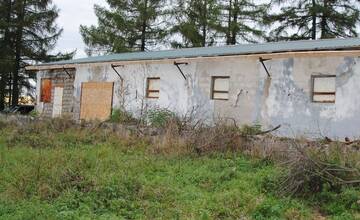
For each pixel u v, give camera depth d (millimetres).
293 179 8125
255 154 10875
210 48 19578
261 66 15055
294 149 8961
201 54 16156
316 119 13578
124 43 33656
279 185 8273
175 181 8805
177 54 17922
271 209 7156
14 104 33062
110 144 12648
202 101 16547
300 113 13945
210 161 10539
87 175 8477
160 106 17750
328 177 8023
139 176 8891
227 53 15188
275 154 10500
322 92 13680
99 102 20219
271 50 14008
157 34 33938
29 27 33844
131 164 9930
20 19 33344
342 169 8078
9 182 8336
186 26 32031
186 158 10898
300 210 7359
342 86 13141
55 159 9750
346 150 9414
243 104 15430
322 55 12766
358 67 12859
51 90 23016
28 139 13367
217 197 7766
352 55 12289
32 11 34312
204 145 11555
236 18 31812
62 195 7570
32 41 34156
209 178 9039
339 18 28750
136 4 33719
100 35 34500
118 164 9844
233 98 15711
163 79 17859
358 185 7941
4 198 7371
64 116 16594
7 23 32406
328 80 13594
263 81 14969
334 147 9508
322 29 29141
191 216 6848
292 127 14070
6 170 9172
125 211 7035
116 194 7684
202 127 12570
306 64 13961
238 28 31172
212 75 16375
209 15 32312
